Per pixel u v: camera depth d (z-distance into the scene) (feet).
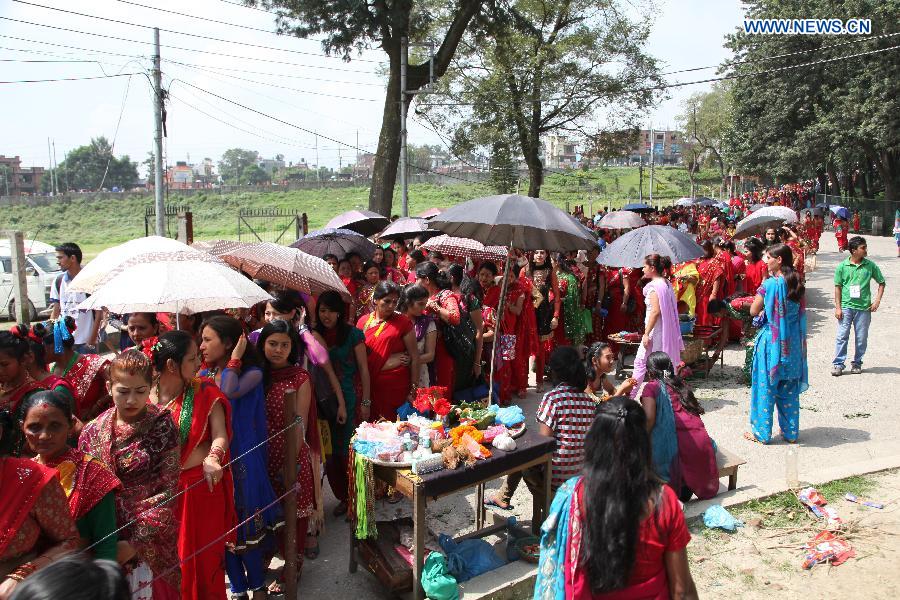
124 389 10.58
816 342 38.50
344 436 17.75
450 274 22.72
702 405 27.84
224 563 12.91
